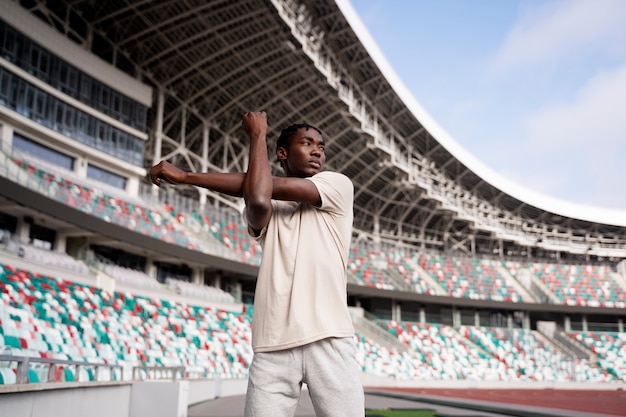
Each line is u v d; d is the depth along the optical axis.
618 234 60.38
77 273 24.03
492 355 47.41
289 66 34.31
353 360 2.48
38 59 27.03
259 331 2.51
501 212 56.81
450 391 34.31
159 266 32.97
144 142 34.81
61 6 29.62
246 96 37.03
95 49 33.09
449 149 47.44
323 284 2.49
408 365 41.28
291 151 2.77
